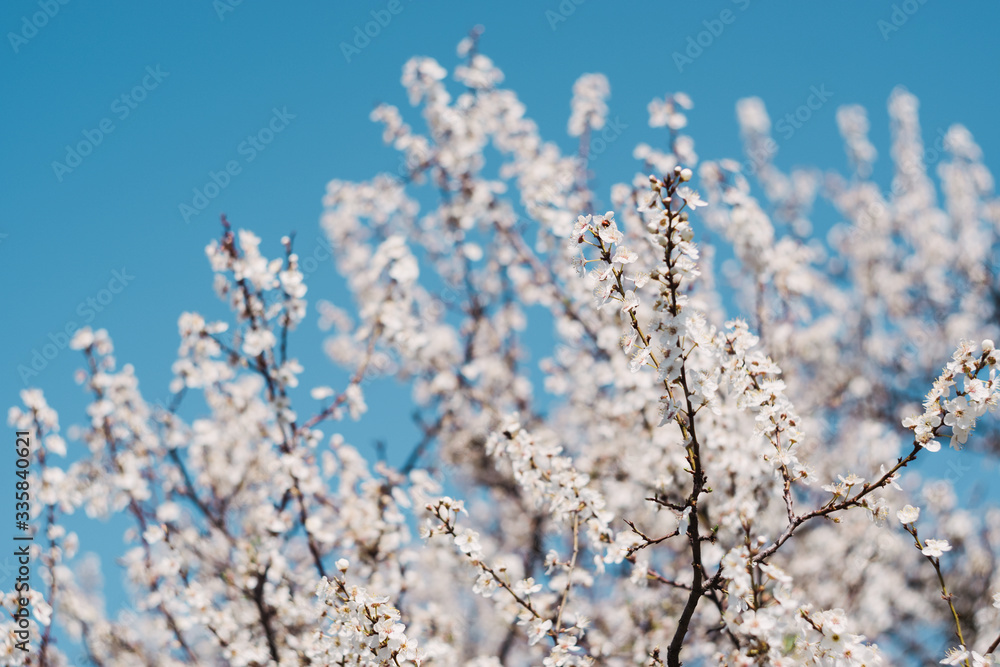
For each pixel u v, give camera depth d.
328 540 6.23
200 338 6.23
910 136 13.12
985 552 8.66
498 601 4.98
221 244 6.02
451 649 6.02
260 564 6.21
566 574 5.41
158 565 6.05
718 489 5.84
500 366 9.42
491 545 9.19
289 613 6.13
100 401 6.46
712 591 4.62
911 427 3.52
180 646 6.14
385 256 6.89
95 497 6.25
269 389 6.27
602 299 3.47
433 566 8.34
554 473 4.74
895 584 8.46
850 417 10.12
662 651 6.18
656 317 3.42
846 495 3.65
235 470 7.29
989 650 3.53
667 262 3.38
